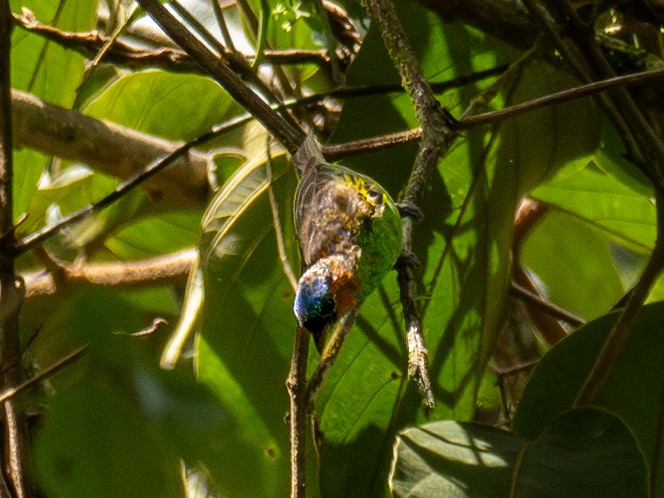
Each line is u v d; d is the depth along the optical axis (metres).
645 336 6.56
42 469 2.63
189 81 9.66
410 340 4.77
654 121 7.45
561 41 6.53
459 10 7.36
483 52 7.94
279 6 8.50
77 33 7.99
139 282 9.27
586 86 6.06
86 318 2.67
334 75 7.96
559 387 6.58
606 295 11.45
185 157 9.74
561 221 11.24
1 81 5.82
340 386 7.23
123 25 7.12
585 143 8.18
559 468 5.48
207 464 2.74
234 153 9.84
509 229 7.71
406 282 5.32
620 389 6.52
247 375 7.28
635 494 5.29
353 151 6.61
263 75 9.80
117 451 2.64
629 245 10.12
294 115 9.08
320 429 7.14
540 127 7.91
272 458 7.09
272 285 7.61
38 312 8.95
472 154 7.69
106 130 9.16
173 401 2.66
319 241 7.00
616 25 8.30
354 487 7.06
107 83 10.85
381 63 7.54
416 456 5.56
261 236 7.72
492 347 7.54
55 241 9.97
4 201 5.64
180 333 7.44
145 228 10.41
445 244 7.62
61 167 10.35
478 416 9.45
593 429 5.67
